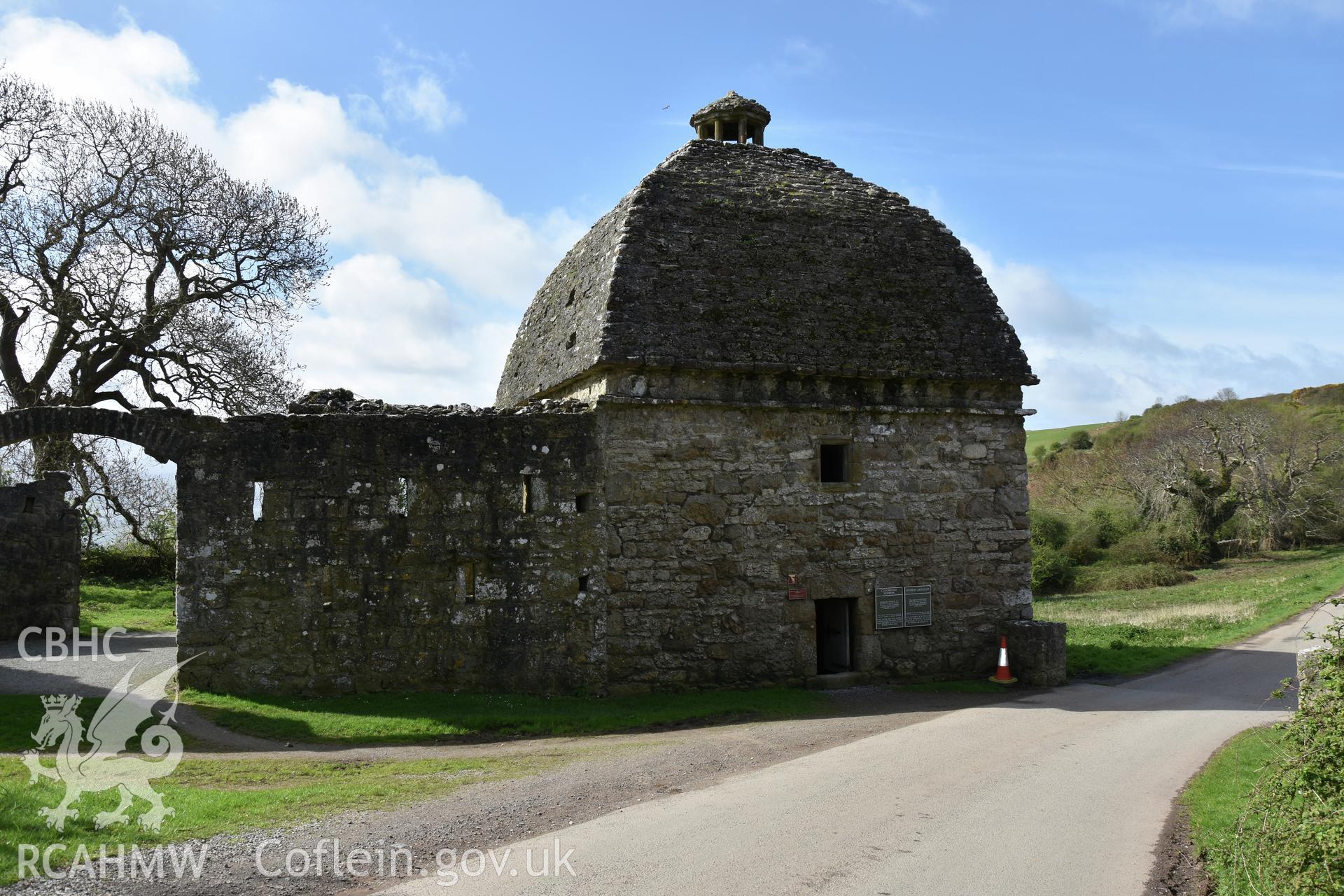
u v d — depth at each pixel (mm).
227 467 13633
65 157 26438
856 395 16266
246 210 29031
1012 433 17359
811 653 15773
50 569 20859
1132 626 24328
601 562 14742
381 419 14141
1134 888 6688
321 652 13695
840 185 17938
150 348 27453
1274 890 6184
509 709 13289
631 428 15031
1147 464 54906
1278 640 21578
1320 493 51281
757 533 15562
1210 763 10438
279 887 6371
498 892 6336
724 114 18828
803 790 9086
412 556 14086
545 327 19031
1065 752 10930
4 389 26000
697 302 15516
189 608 13398
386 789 9039
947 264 17484
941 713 13734
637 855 7102
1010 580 17141
